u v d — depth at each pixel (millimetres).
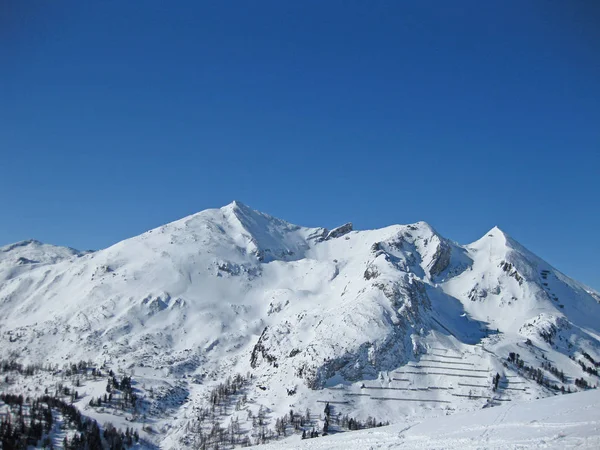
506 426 93625
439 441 92188
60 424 192125
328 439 115125
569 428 82250
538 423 90000
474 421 104500
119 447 193625
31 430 176500
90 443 181000
